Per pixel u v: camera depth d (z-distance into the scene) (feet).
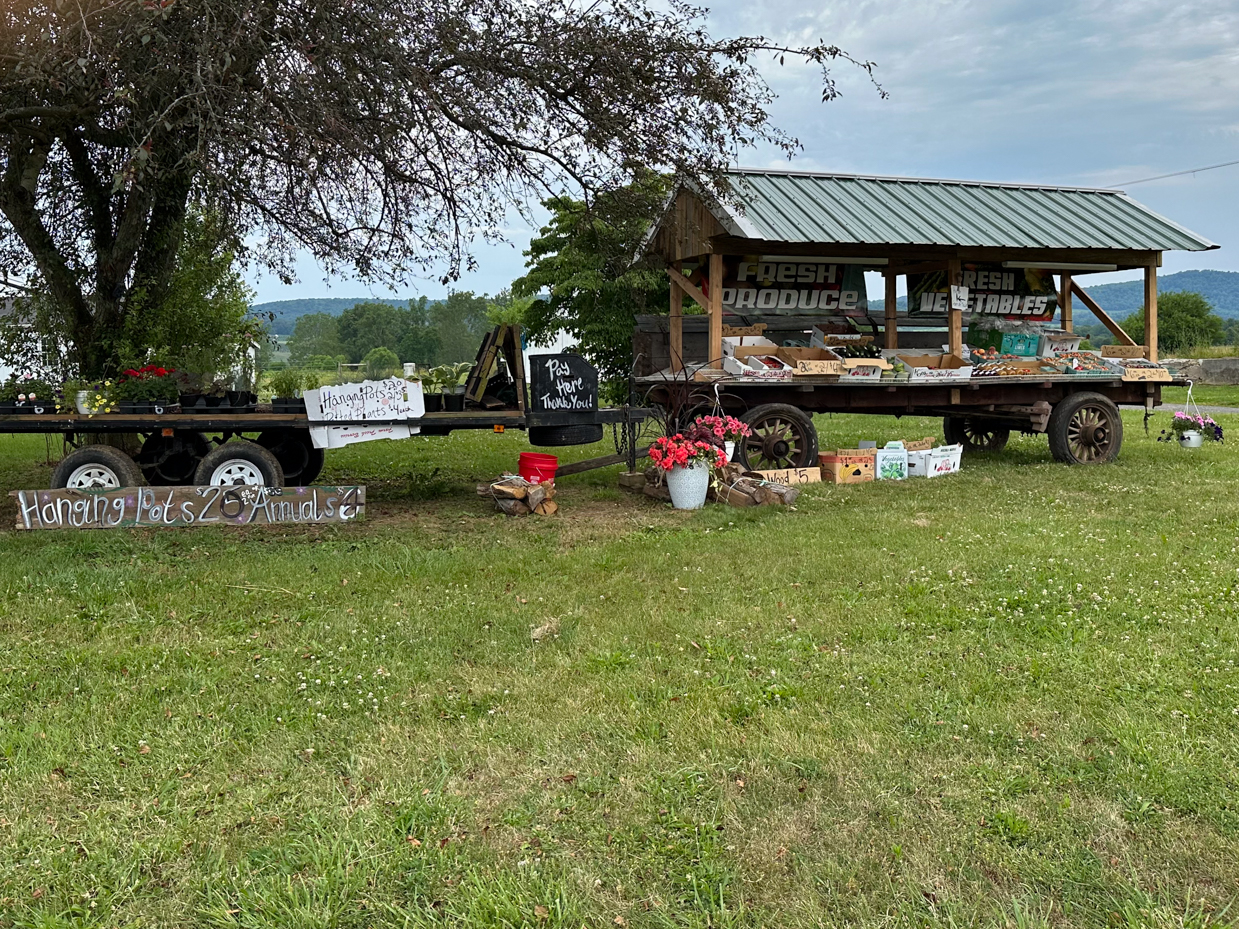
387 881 9.92
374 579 21.45
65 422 26.91
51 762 12.42
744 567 22.35
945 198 40.86
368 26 23.52
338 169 27.53
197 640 17.33
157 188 30.86
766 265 40.60
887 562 22.56
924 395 38.29
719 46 28.12
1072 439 41.55
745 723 13.55
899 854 10.24
